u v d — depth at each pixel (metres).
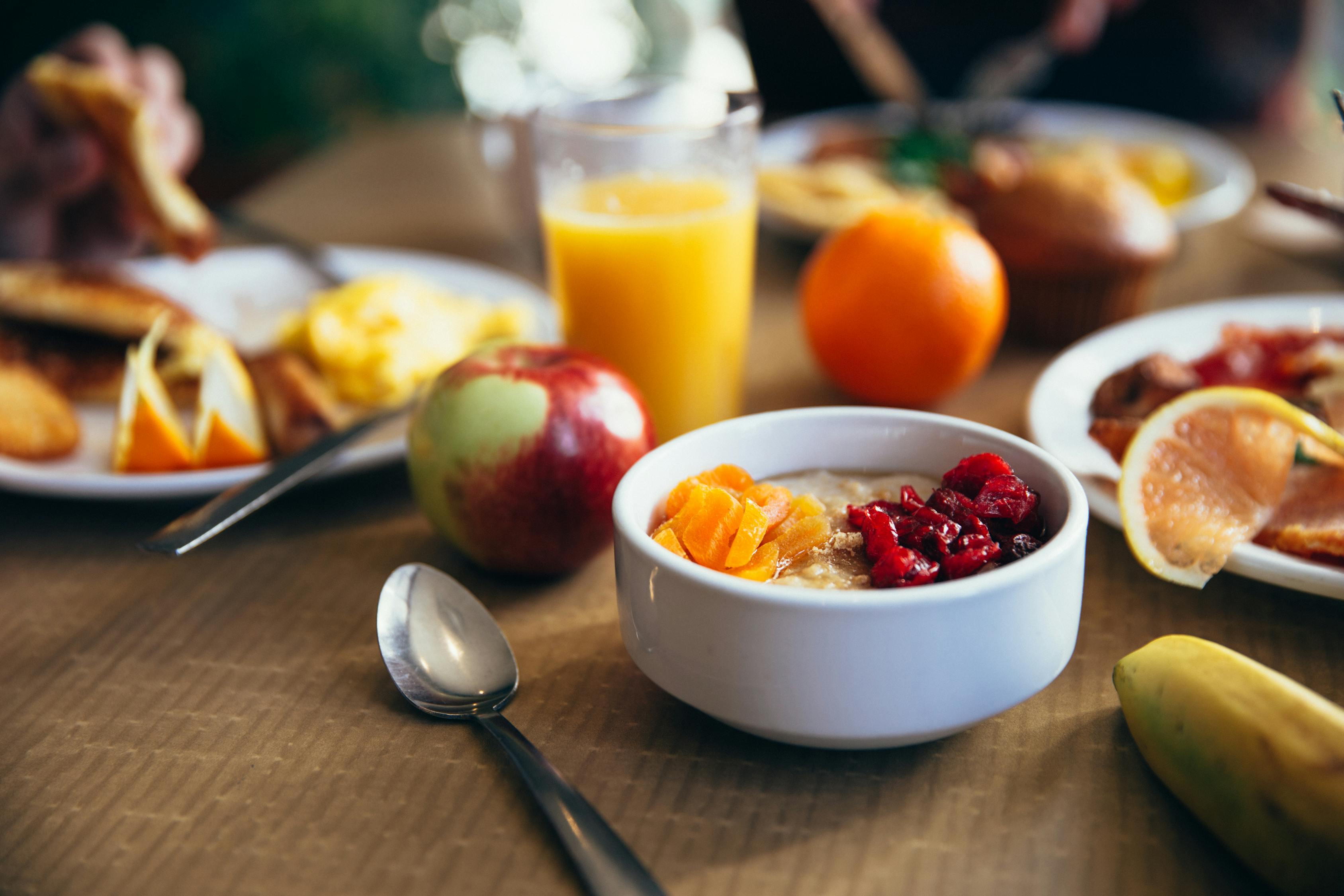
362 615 0.47
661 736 0.42
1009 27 1.15
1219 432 0.45
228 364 0.56
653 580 0.40
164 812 0.40
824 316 0.58
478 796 0.40
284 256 0.71
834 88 1.13
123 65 0.75
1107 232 0.60
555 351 0.49
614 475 0.47
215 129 1.86
